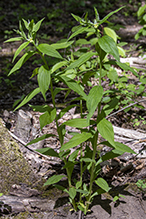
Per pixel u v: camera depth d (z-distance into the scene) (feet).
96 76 8.84
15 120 11.75
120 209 7.98
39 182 9.07
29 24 5.27
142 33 16.38
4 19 26.20
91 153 7.60
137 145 10.12
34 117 11.75
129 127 11.51
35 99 13.80
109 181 9.10
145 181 8.86
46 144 10.61
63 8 30.19
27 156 9.85
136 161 9.50
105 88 13.88
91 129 6.97
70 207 8.17
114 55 4.98
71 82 6.01
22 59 5.50
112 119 11.84
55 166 9.75
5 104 13.23
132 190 8.61
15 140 10.28
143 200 8.23
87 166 7.34
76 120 6.17
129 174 9.21
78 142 5.74
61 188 7.27
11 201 8.13
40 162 9.76
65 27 25.04
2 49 20.42
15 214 8.00
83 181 9.10
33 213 8.01
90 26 5.40
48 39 22.34
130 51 18.90
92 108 5.15
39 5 31.19
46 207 8.13
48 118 5.92
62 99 13.82
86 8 29.86
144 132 11.00
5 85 15.34
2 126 10.59
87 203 7.52
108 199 8.37
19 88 14.97
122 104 12.71
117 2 32.22
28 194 8.57
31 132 10.73
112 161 9.64
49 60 17.07
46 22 25.88
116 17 27.81
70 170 7.34
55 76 6.11
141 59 15.89
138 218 7.64
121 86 12.48
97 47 5.71
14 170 9.23
